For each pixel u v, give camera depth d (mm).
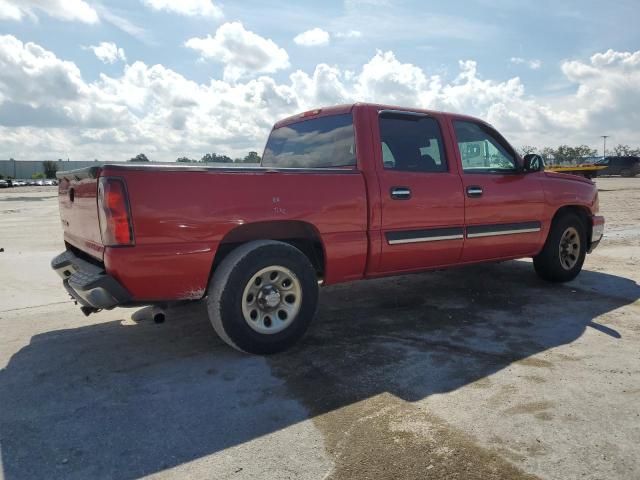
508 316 4895
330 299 5656
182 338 4383
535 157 5523
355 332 4484
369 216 4348
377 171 4441
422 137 4879
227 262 3742
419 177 4676
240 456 2561
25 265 7938
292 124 5383
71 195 4180
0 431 2814
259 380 3467
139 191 3381
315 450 2605
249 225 3951
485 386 3326
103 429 2830
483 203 5129
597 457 2506
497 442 2648
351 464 2479
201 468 2463
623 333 4359
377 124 4551
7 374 3621
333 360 3818
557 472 2389
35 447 2650
